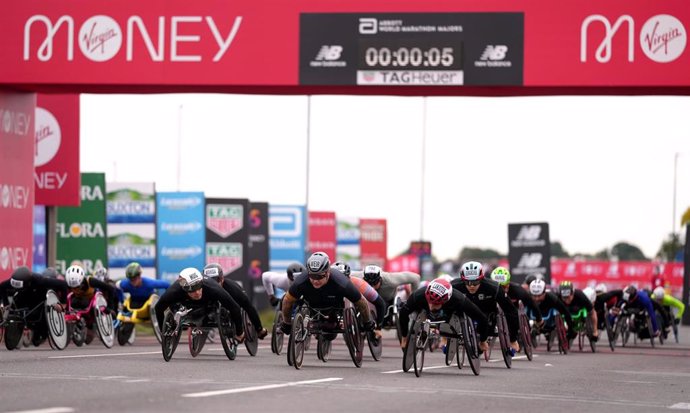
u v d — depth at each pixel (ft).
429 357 155.74
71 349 157.79
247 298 137.59
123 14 192.34
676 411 85.97
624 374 133.08
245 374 108.68
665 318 236.84
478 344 121.60
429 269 565.94
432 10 187.52
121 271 327.67
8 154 204.03
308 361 136.15
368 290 134.51
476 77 186.50
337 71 188.75
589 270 561.84
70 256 297.33
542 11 186.19
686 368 150.51
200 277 127.95
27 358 131.64
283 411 75.25
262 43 189.88
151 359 131.95
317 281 121.70
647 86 184.24
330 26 189.16
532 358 163.02
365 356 155.63
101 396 82.17
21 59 194.18
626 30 184.65
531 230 294.25
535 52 186.09
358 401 84.23
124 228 327.88
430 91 192.65
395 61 187.62
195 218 351.46
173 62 191.11
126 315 175.22
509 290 153.99
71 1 193.57
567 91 189.88
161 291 307.99
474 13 186.91
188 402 79.05
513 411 81.66
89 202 298.35
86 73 192.95
